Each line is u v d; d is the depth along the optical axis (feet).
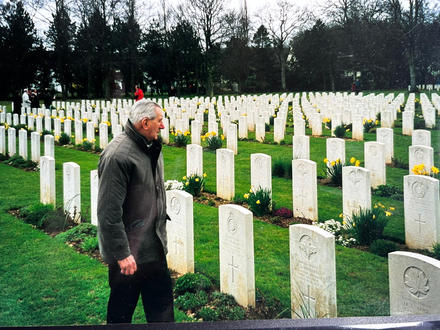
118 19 64.34
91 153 36.14
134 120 7.85
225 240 11.57
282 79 79.77
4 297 10.48
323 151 32.12
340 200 20.54
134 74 83.20
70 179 18.01
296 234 10.22
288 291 11.56
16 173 26.76
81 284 11.39
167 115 57.57
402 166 26.63
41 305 10.23
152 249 8.04
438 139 32.55
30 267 12.37
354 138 36.40
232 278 11.39
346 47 57.72
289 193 21.84
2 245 14.49
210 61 71.41
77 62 51.44
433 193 14.74
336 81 73.00
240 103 60.08
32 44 32.73
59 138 41.04
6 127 41.52
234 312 10.35
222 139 35.68
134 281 7.96
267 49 73.20
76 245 14.74
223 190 21.89
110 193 7.49
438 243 14.70
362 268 12.92
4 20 30.94
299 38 68.18
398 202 19.86
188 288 11.72
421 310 8.48
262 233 16.39
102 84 60.49
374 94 60.59
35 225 17.03
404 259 8.69
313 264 9.84
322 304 9.66
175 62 111.04
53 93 50.03
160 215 8.20
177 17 99.91
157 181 8.25
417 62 49.96
